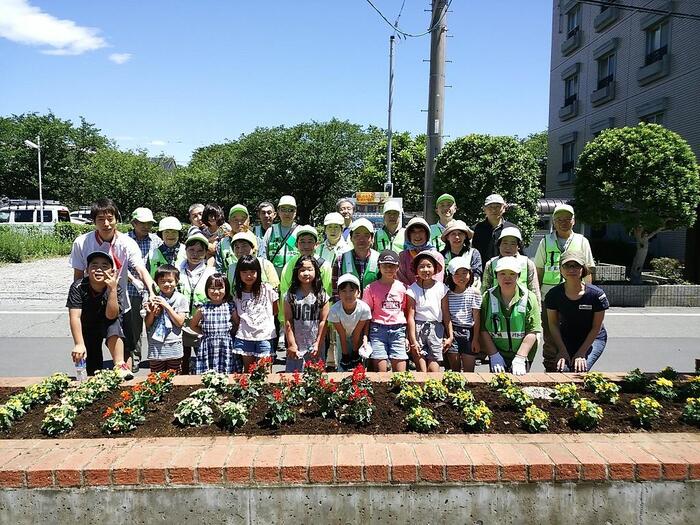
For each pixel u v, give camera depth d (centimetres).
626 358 778
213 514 301
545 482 304
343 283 500
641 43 1977
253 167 4497
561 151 2650
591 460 307
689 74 1717
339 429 358
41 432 358
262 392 412
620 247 1903
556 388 414
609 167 1239
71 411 364
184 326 555
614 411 390
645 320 1053
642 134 1235
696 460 308
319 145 4391
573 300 507
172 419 373
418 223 567
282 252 720
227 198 4706
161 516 301
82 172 4794
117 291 498
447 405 396
